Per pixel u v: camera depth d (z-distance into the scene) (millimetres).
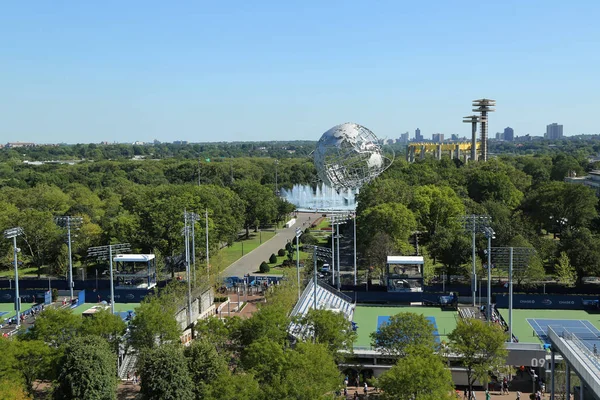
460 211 140125
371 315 103438
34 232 130875
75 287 120875
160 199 148250
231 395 52562
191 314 92625
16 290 94375
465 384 73000
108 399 60625
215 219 149375
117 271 121188
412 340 66438
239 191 187750
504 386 71500
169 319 72375
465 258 117688
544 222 157750
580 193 151625
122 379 74750
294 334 72938
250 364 59844
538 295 107625
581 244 117188
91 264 137375
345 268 137375
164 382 57938
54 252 131625
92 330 69625
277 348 59844
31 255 136000
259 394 51594
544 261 134375
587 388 50656
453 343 68625
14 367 61094
